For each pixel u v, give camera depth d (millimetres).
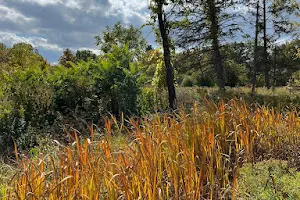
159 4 14547
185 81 33500
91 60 10266
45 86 9086
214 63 19422
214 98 14633
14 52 20453
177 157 3408
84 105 8758
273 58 23781
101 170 3047
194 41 18391
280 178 3553
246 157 4156
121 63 9859
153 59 21203
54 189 2709
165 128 4148
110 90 9297
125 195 2822
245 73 32969
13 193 2957
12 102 8047
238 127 4535
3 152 6266
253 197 3219
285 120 5188
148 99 12492
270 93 17328
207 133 4145
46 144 6016
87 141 3182
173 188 3312
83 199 2736
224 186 3471
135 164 3090
